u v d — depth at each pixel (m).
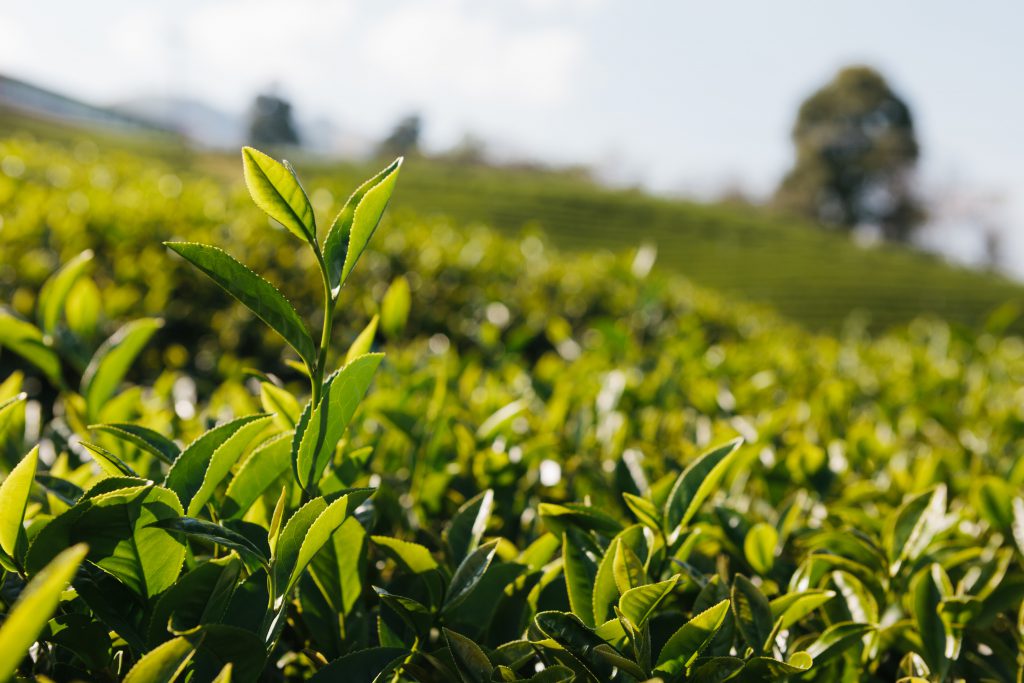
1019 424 2.49
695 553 1.22
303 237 0.85
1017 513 1.17
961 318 28.45
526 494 1.59
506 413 1.58
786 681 0.93
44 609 0.45
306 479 0.87
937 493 1.20
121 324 3.60
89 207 4.36
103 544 0.78
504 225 33.50
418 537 1.28
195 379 3.96
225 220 5.02
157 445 1.04
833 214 56.91
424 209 32.84
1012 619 1.25
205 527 0.79
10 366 3.29
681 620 0.97
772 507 1.66
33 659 0.86
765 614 0.97
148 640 0.81
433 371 2.25
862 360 4.36
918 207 55.69
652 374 2.66
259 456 0.94
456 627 1.00
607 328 2.85
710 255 33.81
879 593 1.15
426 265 5.07
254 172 0.79
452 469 1.54
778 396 3.10
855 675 1.02
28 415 1.56
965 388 3.66
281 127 66.38
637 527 1.05
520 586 1.09
